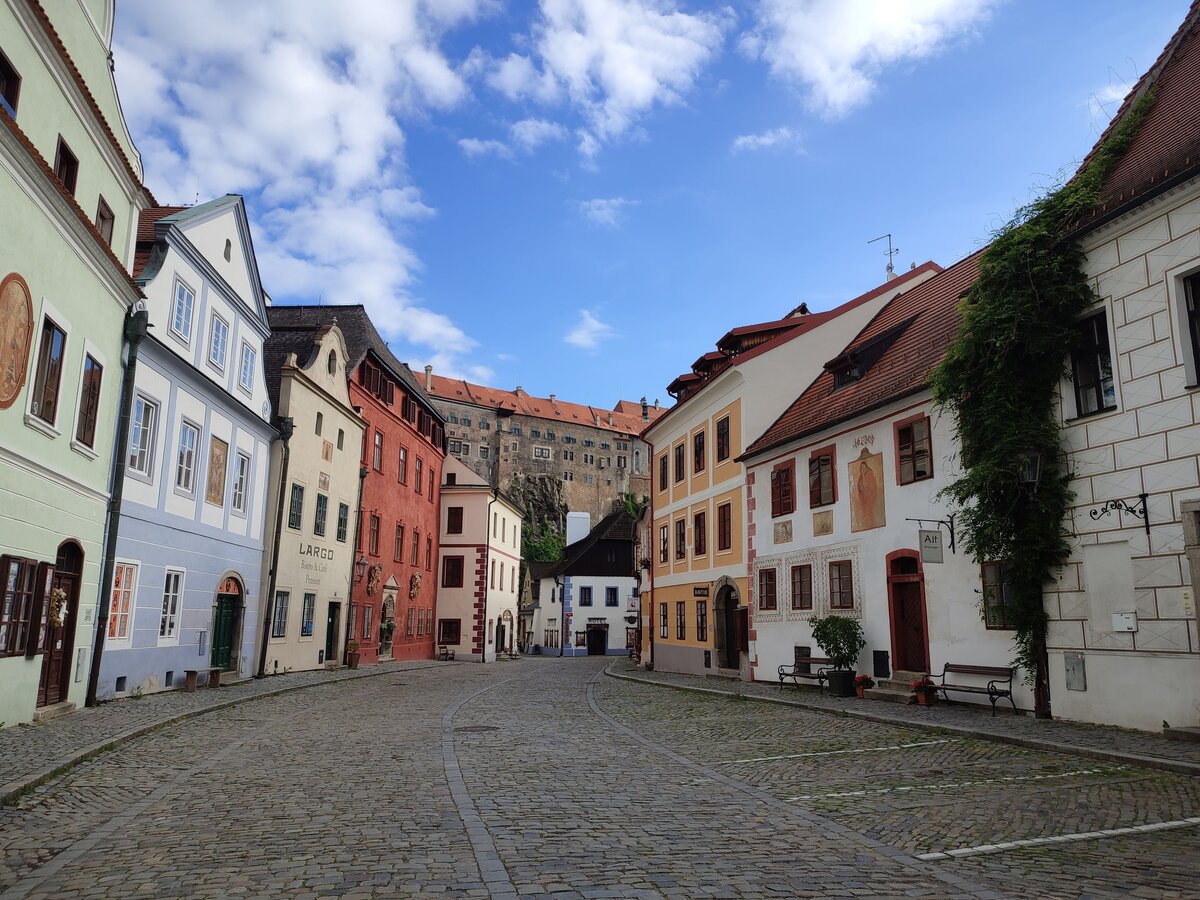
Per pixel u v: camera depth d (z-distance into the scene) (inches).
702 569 1184.2
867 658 780.6
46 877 231.5
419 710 690.2
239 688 830.5
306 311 1462.8
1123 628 501.0
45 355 520.7
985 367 589.3
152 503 727.1
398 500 1587.1
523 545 4650.6
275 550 1008.2
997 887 225.5
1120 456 507.8
